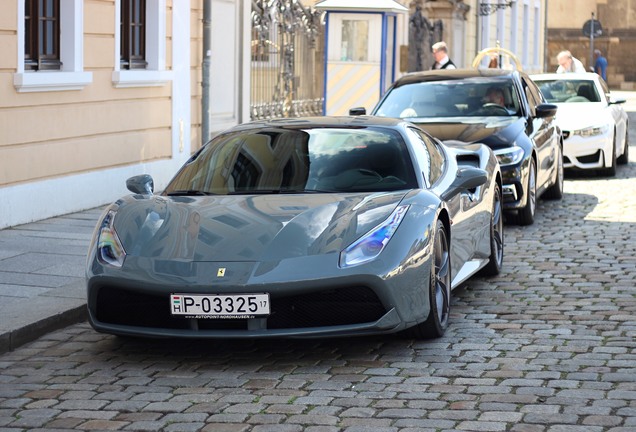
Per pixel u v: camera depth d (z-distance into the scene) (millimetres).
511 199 11672
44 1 11789
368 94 17984
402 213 6566
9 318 7137
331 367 6266
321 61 20922
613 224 12094
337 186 7121
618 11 61062
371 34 17828
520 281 8836
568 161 16984
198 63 15656
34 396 5770
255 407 5500
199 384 5965
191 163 7629
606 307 7797
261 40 18250
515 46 39906
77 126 12328
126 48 13656
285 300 6164
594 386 5758
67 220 11594
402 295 6320
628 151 21562
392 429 5094
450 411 5363
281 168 7312
